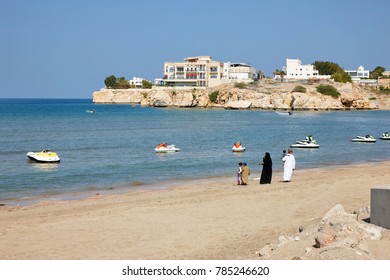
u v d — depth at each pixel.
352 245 17.42
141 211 29.53
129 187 43.44
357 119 169.75
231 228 25.06
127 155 68.94
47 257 20.84
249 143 87.81
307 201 30.97
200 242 22.67
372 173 46.78
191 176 49.78
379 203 20.50
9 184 45.19
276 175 48.19
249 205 30.47
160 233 24.44
